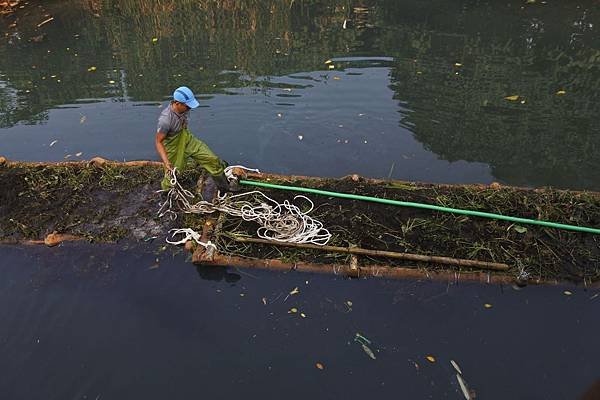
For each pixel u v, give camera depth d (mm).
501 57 10906
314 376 4340
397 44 11695
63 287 5184
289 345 4605
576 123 8562
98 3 15133
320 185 6504
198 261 5383
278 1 15078
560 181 7281
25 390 4258
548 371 4367
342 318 4859
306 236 5582
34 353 4543
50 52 11703
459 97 9398
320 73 10391
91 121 8852
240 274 5348
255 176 6648
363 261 5367
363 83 9930
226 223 5852
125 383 4301
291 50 11570
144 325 4789
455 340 4641
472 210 6027
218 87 9906
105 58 11352
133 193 6410
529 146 8039
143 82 10211
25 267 5422
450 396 4176
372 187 6453
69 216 6023
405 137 8328
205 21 13609
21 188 6438
